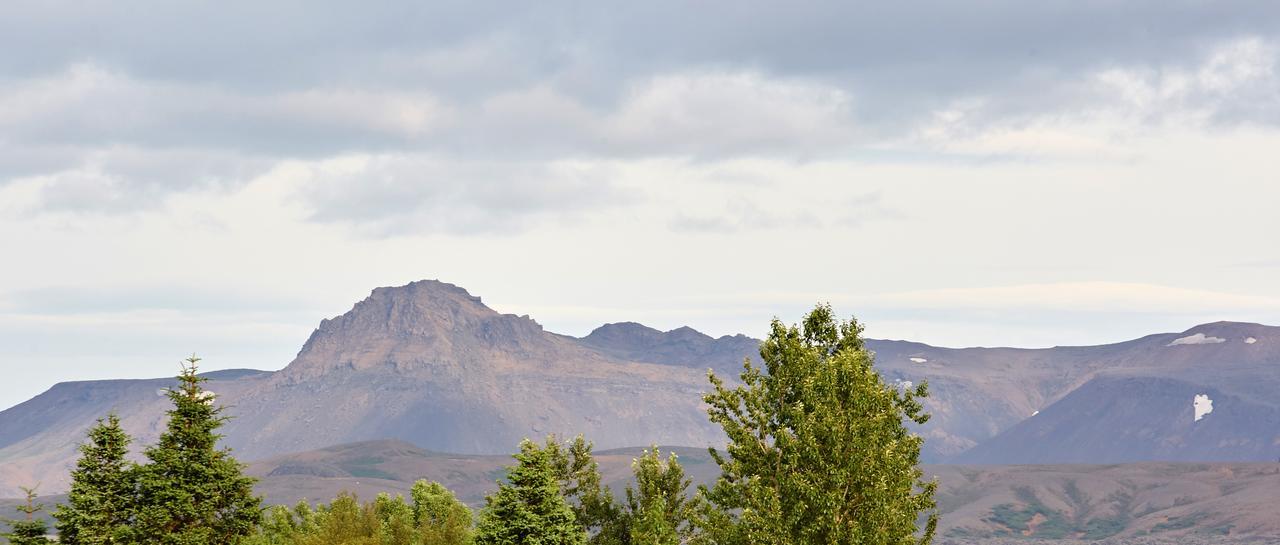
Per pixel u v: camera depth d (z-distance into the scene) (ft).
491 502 250.57
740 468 202.08
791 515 187.32
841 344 216.95
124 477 246.06
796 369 202.18
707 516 208.85
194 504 247.91
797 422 192.54
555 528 242.78
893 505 190.19
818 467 189.57
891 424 204.54
